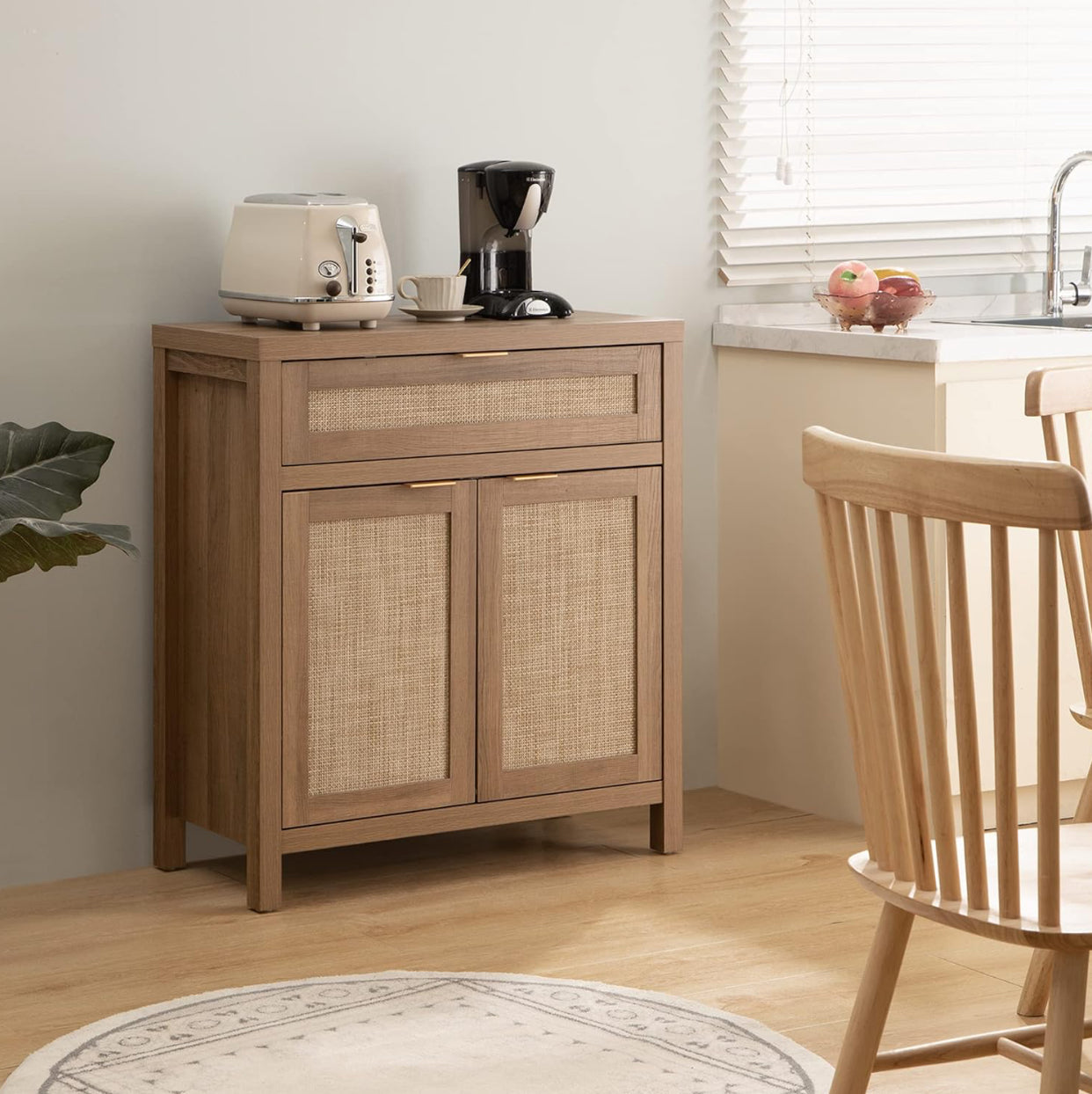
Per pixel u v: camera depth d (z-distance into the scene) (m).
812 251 4.00
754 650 3.84
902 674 1.78
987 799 3.47
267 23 3.34
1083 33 4.22
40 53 3.14
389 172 3.50
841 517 1.84
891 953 1.93
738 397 3.84
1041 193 4.24
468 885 3.21
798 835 3.56
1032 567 3.43
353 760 3.08
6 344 3.16
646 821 3.66
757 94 3.88
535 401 3.18
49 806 3.28
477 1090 2.31
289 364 2.93
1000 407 3.41
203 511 3.16
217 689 3.16
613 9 3.71
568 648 3.27
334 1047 2.45
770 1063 2.40
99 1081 2.33
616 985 2.70
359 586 3.05
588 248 3.74
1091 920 1.74
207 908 3.09
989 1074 2.40
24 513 2.82
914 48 4.02
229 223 3.35
